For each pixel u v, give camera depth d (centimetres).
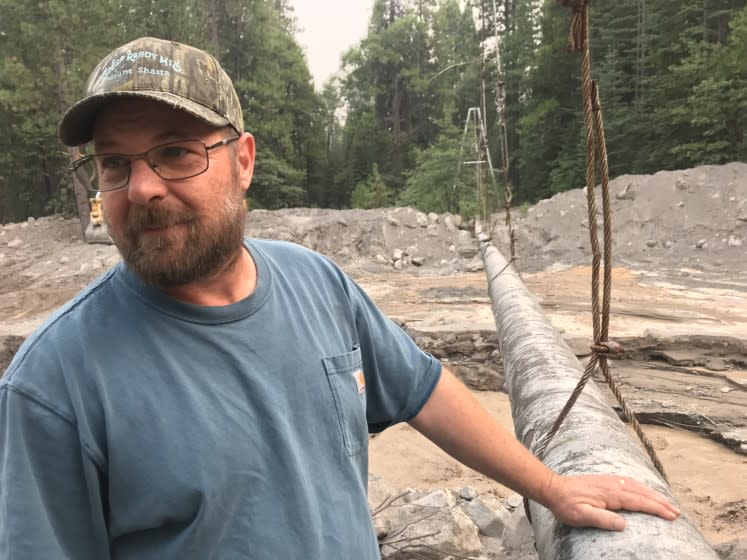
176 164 115
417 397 154
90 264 1784
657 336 795
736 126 2330
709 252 1440
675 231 1538
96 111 115
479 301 1175
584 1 144
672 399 670
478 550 362
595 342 164
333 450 130
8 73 2208
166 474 106
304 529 116
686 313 957
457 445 153
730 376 721
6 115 2811
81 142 121
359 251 1767
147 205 112
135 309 114
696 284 1207
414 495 418
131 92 110
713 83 2234
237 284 128
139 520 107
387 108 5159
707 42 2550
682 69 2373
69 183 2628
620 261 1470
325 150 4672
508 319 472
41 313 1371
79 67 2200
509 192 791
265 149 3772
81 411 103
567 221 1677
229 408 114
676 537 130
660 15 2758
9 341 1059
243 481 112
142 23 2592
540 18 3891
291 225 1902
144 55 114
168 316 115
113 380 107
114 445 104
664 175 1670
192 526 108
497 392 784
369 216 1889
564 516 139
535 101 3497
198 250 116
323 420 129
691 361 773
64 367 105
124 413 106
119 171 117
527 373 290
